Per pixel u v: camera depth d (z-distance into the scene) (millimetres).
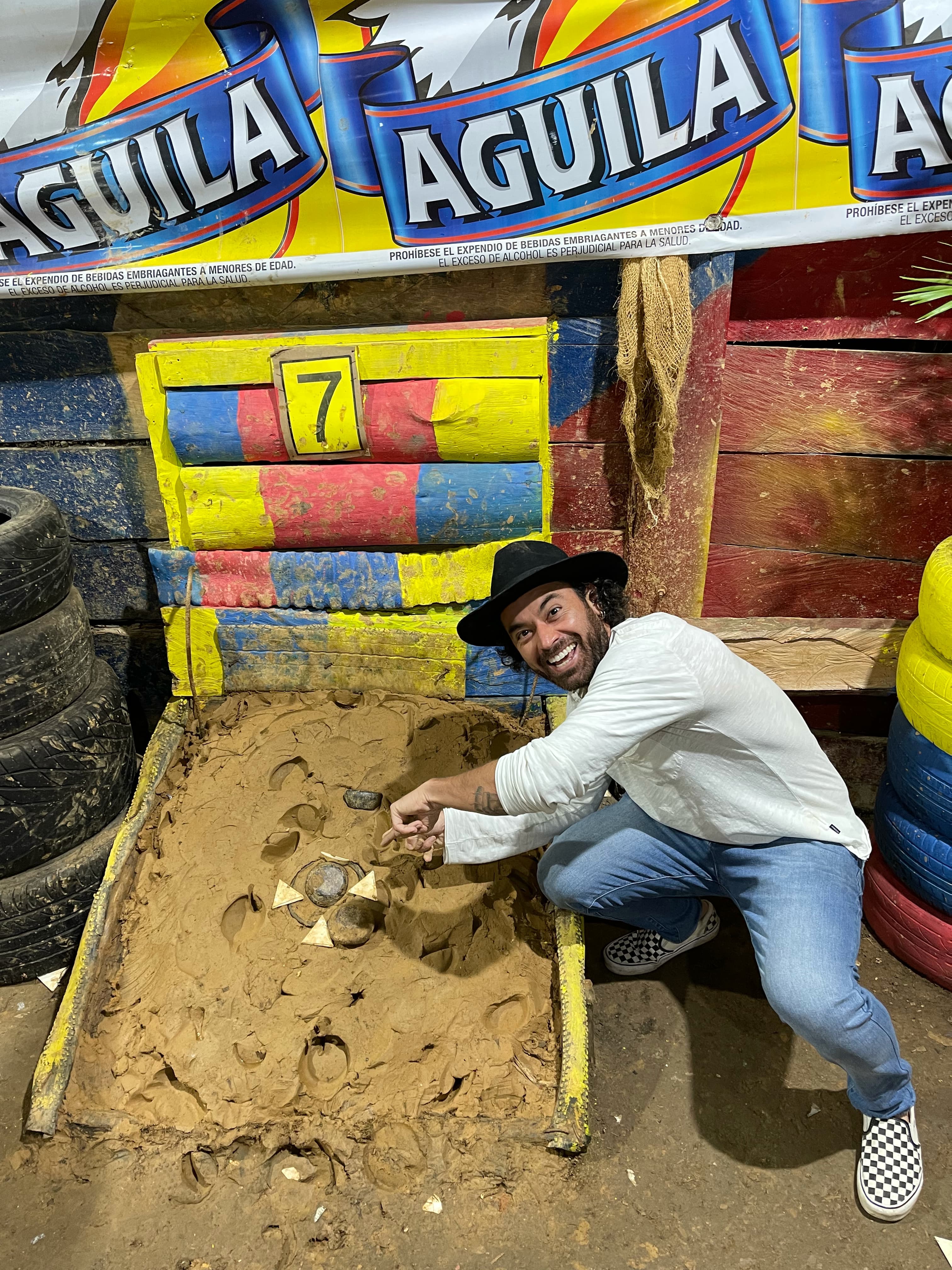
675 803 2025
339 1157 1969
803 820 1905
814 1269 1829
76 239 2299
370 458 2408
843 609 2768
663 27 1974
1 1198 1994
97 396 2574
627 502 2596
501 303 2354
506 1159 1960
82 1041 2131
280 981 2178
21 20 2049
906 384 2396
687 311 2238
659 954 2451
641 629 1804
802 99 2021
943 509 2551
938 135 2025
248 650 2654
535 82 2039
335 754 2564
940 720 2127
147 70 2098
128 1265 1873
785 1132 2086
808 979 1790
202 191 2221
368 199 2201
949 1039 2268
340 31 2025
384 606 2568
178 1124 2035
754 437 2520
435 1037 2088
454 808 1892
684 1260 1845
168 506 2527
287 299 2398
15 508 2426
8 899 2350
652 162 2111
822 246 2258
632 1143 2062
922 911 2344
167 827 2463
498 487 2395
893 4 1914
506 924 2275
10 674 2266
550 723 2592
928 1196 1952
